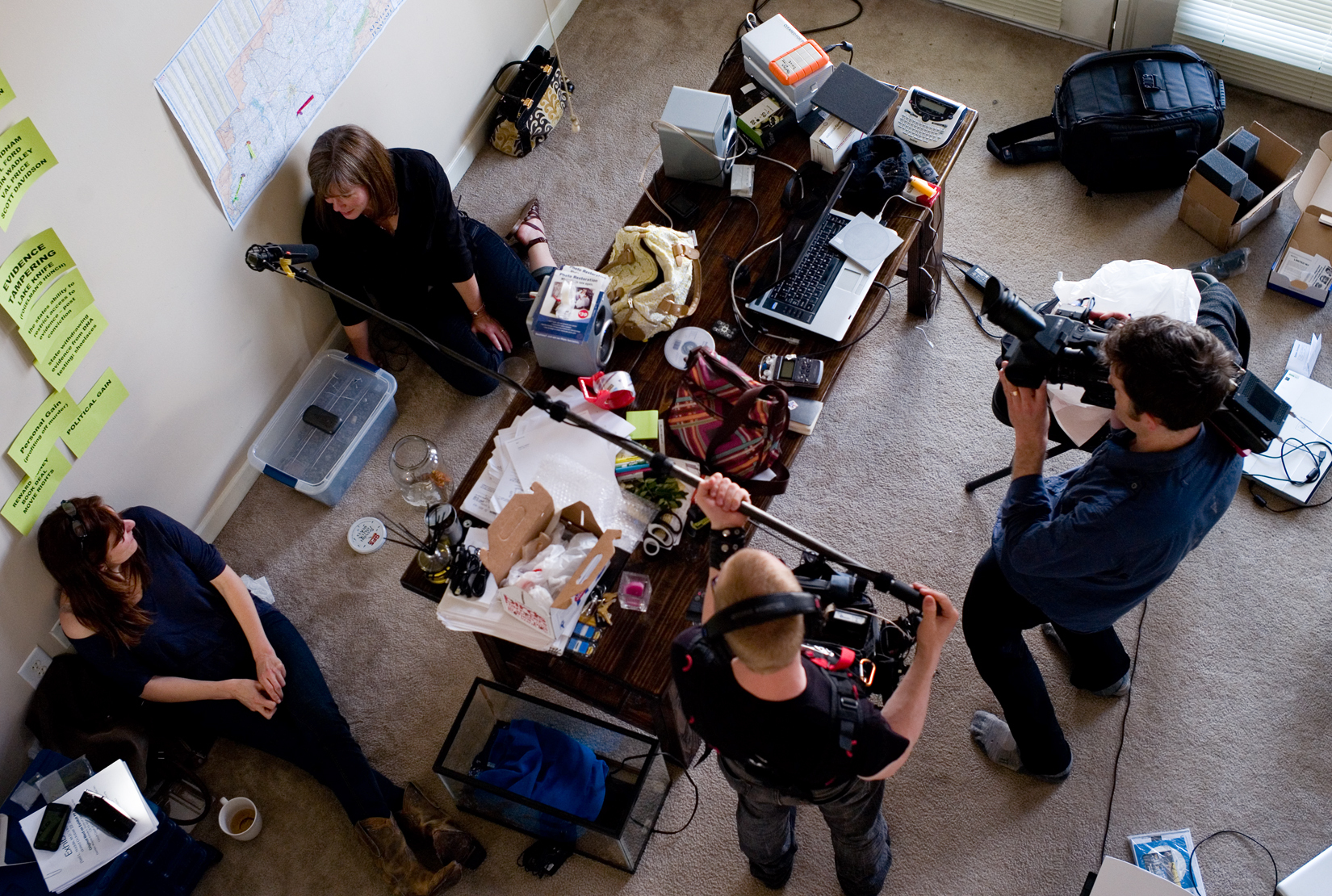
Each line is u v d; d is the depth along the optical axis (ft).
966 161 11.34
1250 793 8.04
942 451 9.68
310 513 9.95
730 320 8.09
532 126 11.55
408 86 10.38
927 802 8.21
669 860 8.12
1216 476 6.08
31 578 8.12
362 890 8.28
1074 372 6.23
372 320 10.84
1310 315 9.97
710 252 8.44
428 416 10.32
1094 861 7.90
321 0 8.87
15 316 7.18
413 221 9.21
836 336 7.86
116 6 7.19
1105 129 10.27
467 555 7.07
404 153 9.14
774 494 7.38
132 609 7.75
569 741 8.03
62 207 7.30
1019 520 6.62
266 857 8.46
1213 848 7.88
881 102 8.62
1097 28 11.52
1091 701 8.51
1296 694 8.38
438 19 10.43
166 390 8.81
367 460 10.18
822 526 9.42
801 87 8.82
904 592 5.80
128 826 7.48
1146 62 10.44
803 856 8.05
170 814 8.55
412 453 9.20
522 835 8.29
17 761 8.48
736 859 8.08
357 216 8.83
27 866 7.45
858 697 5.40
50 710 8.23
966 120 8.82
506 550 6.84
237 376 9.60
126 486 8.74
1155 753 8.25
